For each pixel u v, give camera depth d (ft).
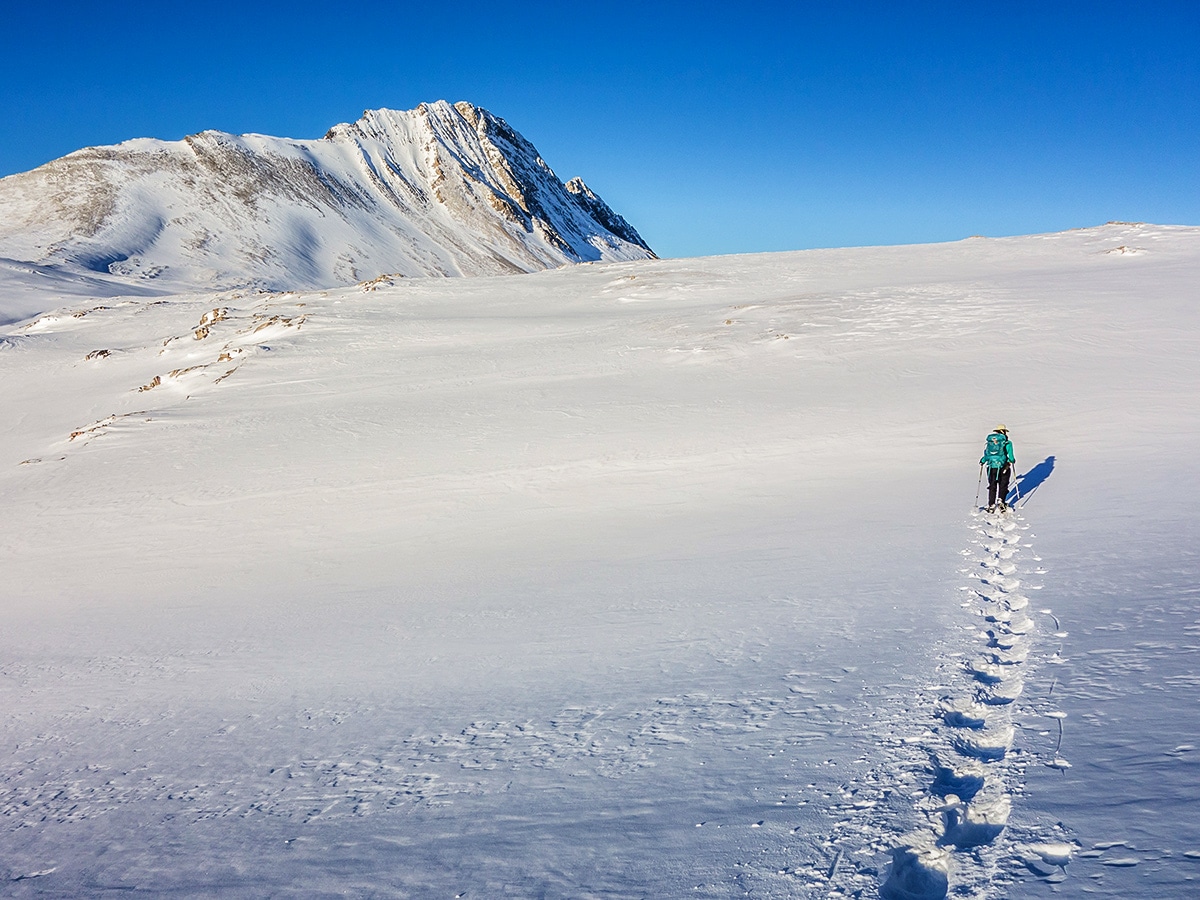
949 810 13.15
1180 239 179.83
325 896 13.21
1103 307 107.55
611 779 16.61
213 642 38.45
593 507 60.64
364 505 68.13
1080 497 44.32
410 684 27.58
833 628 26.53
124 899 14.28
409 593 43.52
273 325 170.40
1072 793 12.76
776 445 70.54
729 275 195.31
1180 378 74.90
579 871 12.76
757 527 48.21
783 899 11.02
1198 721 14.61
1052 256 182.09
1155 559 29.32
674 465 68.64
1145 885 9.70
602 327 140.87
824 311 125.08
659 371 104.99
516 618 34.83
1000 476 43.70
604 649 28.22
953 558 34.91
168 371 167.94
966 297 123.24
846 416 76.33
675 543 46.88
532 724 21.30
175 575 56.80
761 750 16.85
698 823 13.85
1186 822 11.10
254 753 22.48
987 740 15.93
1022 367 85.40
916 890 10.93
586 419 85.76
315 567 54.29
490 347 134.31
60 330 247.29
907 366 91.86
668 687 22.76
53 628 46.26
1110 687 17.31
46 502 80.02
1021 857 11.14
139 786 20.94
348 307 196.03
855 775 14.89
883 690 19.63
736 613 30.37
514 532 56.54
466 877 13.16
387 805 17.19
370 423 93.71
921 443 66.28
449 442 83.05
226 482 79.00
